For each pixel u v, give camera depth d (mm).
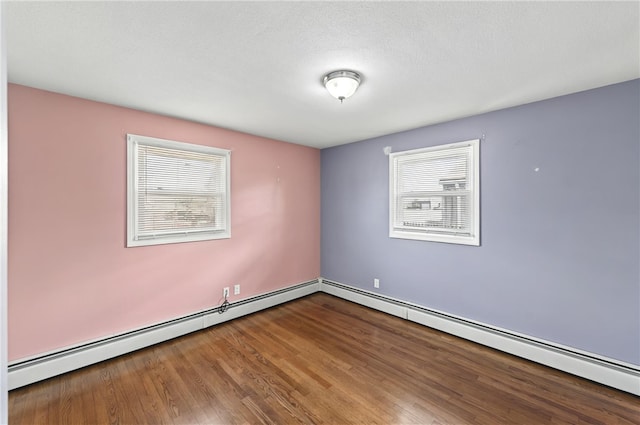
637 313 2111
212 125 3256
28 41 1620
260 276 3789
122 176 2641
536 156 2541
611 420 1854
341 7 1356
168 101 2525
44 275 2262
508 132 2695
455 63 1894
